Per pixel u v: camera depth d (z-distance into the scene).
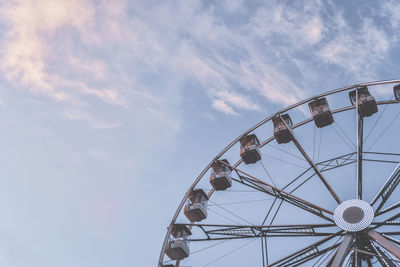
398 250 22.06
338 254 22.83
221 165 35.28
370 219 24.94
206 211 33.47
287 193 28.94
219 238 30.11
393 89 33.59
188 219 33.38
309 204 27.58
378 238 23.67
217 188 34.66
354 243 25.06
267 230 28.25
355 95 34.75
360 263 24.53
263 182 30.59
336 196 26.95
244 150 34.84
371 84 33.44
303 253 25.72
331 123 34.88
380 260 23.59
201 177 34.75
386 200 25.77
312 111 35.41
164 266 30.20
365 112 33.62
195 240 30.83
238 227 29.05
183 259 30.89
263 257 26.91
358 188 26.91
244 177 32.12
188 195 33.91
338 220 25.69
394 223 24.66
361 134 30.06
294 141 33.34
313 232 26.81
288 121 36.06
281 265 25.92
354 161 29.95
